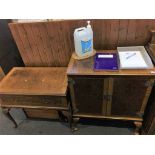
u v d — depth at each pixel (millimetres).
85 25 1477
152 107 1436
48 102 1530
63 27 1510
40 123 1925
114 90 1368
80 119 1904
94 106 1548
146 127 1604
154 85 1362
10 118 1789
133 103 1444
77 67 1355
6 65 1840
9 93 1492
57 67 1780
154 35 1406
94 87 1378
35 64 1848
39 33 1577
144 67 1258
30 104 1587
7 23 1786
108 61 1391
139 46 1525
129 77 1252
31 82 1561
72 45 1626
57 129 1834
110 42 1573
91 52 1501
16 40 1667
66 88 1450
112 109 1537
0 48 1699
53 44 1646
